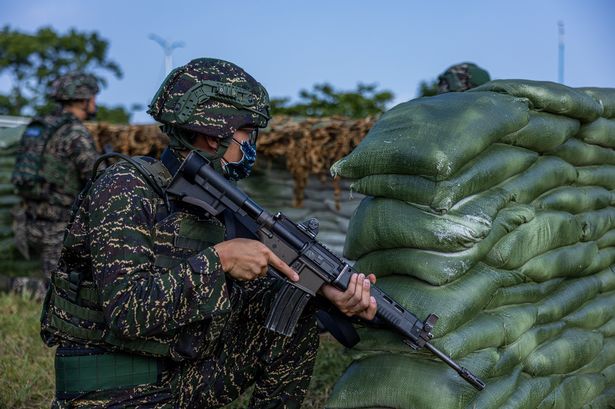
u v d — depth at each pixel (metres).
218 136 2.31
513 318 2.72
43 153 5.61
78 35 20.55
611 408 3.22
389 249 2.68
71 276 2.29
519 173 2.85
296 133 5.66
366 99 9.15
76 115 5.73
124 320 2.14
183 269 2.19
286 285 2.41
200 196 2.29
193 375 2.46
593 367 3.18
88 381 2.28
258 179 5.93
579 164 3.18
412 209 2.61
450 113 2.64
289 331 2.39
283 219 2.36
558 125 2.93
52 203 5.65
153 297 2.13
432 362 2.54
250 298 2.60
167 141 6.33
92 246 2.19
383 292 2.46
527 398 2.74
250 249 2.24
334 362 4.13
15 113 19.73
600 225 3.20
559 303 2.99
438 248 2.55
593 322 3.20
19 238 5.89
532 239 2.80
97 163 2.32
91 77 5.74
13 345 4.50
